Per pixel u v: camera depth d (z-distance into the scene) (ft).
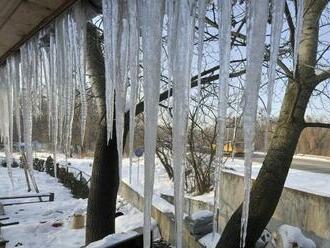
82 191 47.70
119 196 39.27
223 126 6.24
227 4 5.99
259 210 16.51
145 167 5.81
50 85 9.36
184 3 5.92
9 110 12.69
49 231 27.84
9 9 7.22
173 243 22.54
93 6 7.59
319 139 51.85
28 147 11.12
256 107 5.35
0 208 36.04
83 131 9.48
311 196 17.98
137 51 6.43
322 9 16.14
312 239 17.72
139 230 24.61
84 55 7.77
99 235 19.08
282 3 5.69
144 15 5.92
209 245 18.92
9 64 11.66
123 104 6.81
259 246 19.16
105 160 19.17
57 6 7.16
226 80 6.07
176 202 5.85
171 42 6.10
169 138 41.14
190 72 5.86
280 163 16.62
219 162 6.28
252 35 5.33
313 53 16.08
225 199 25.64
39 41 9.43
